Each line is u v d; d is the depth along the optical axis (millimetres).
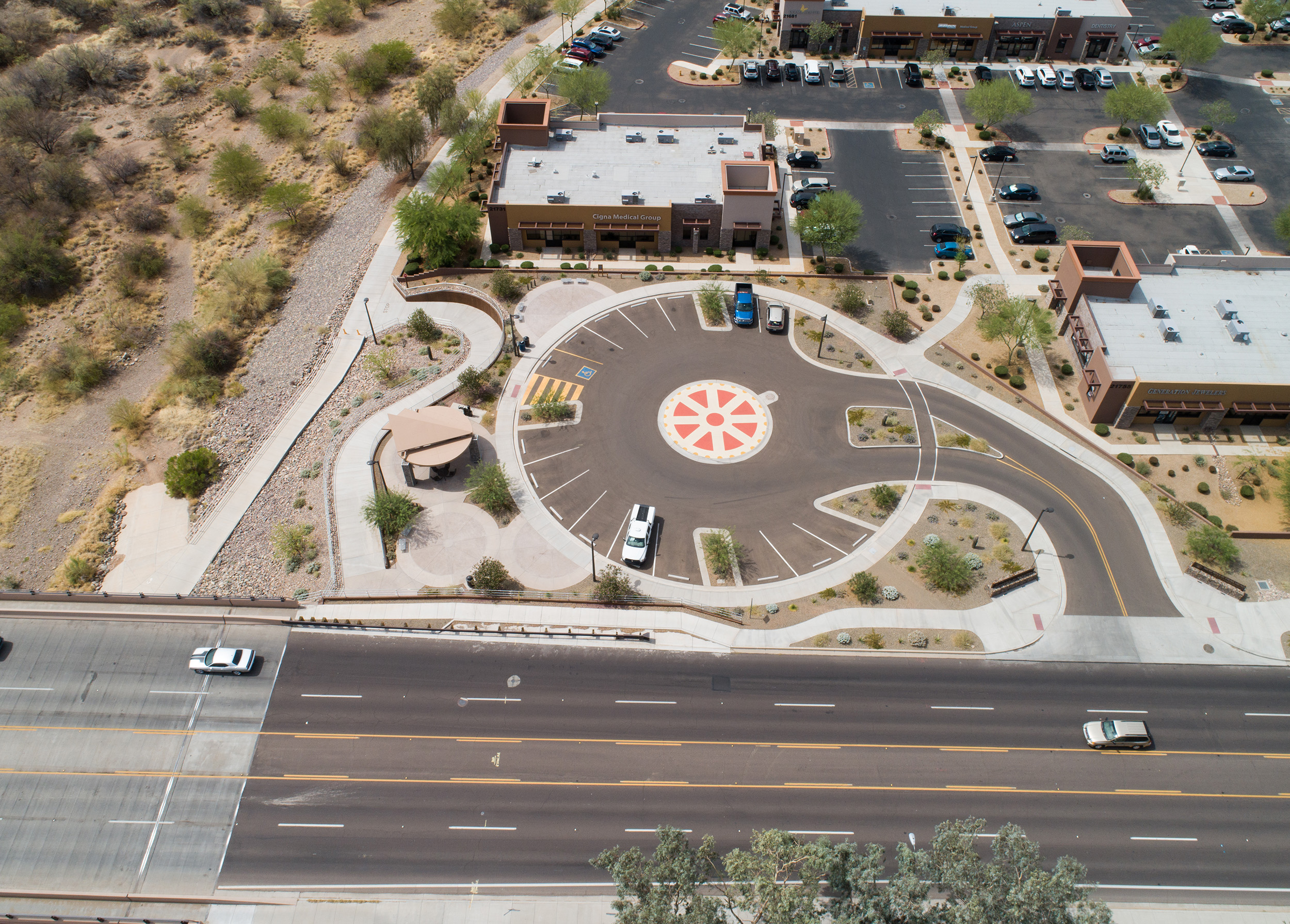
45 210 93688
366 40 121375
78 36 122312
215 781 53156
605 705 56281
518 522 66062
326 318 83562
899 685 57344
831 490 67938
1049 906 37812
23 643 59469
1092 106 105562
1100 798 52375
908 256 87438
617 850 42562
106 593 62625
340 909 48156
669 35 118188
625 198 84312
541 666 58250
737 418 72812
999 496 67438
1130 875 49344
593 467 69500
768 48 115062
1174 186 94562
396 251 89688
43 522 69688
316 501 68062
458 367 77000
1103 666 58344
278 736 54969
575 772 53250
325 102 109188
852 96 107062
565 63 108938
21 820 51656
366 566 63469
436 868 49531
